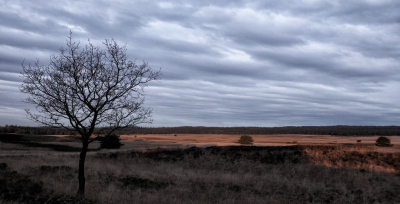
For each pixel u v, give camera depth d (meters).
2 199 8.10
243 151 25.20
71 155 28.89
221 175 16.84
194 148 30.03
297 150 22.73
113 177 14.97
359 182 13.04
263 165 19.84
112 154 29.66
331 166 16.97
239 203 10.55
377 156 17.17
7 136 64.12
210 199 11.11
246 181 14.94
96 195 10.10
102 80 9.60
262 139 149.38
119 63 9.80
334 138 157.25
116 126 10.04
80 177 9.59
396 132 189.38
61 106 9.55
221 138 161.50
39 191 9.74
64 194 9.38
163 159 25.50
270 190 12.78
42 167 15.84
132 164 22.92
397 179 12.48
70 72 9.35
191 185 13.83
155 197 10.54
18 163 18.06
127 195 10.70
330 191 12.23
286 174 16.72
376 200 10.39
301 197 11.66
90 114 9.62
